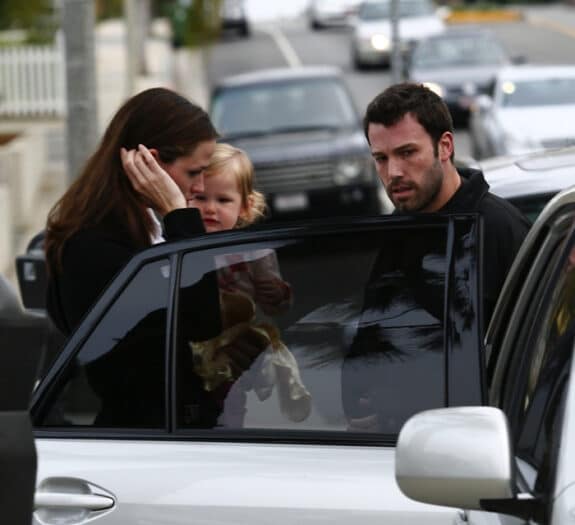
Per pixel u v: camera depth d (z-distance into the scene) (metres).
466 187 15.39
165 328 12.82
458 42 89.94
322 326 12.70
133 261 12.98
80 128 44.81
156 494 12.35
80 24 44.47
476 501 9.08
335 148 53.75
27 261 22.12
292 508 12.02
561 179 21.33
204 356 12.79
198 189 15.43
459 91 86.00
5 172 53.75
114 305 12.94
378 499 11.91
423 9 124.69
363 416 12.34
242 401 12.70
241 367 12.76
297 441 12.43
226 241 12.89
